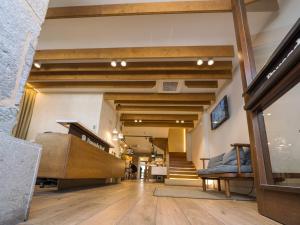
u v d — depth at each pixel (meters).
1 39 0.90
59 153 2.70
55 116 6.45
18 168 0.99
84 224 1.03
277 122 1.88
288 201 1.23
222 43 3.91
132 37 3.84
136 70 4.92
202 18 3.27
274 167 1.75
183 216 1.40
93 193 2.80
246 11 2.51
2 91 0.92
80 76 5.34
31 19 1.10
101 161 4.23
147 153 18.61
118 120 8.36
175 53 4.02
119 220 1.16
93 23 3.52
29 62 1.09
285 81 1.35
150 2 2.97
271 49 2.35
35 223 1.01
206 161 6.79
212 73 4.80
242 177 2.97
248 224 1.24
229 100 4.99
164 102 6.84
